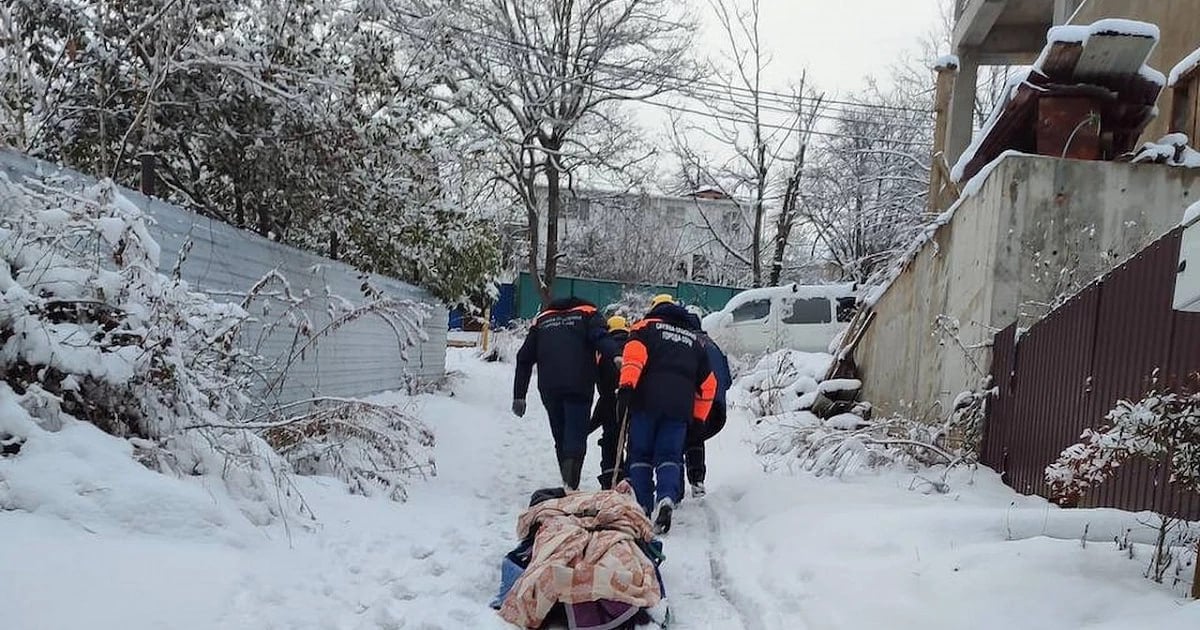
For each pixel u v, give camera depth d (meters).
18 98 6.59
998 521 4.65
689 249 43.16
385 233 10.16
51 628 2.98
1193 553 3.88
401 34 9.28
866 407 9.95
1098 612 3.40
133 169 8.52
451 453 8.29
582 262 39.44
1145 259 4.94
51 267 4.53
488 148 11.70
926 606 3.69
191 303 5.06
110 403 4.60
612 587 3.82
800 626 3.89
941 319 7.89
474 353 23.86
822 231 29.92
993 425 6.87
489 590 4.41
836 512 5.41
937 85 12.37
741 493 6.74
